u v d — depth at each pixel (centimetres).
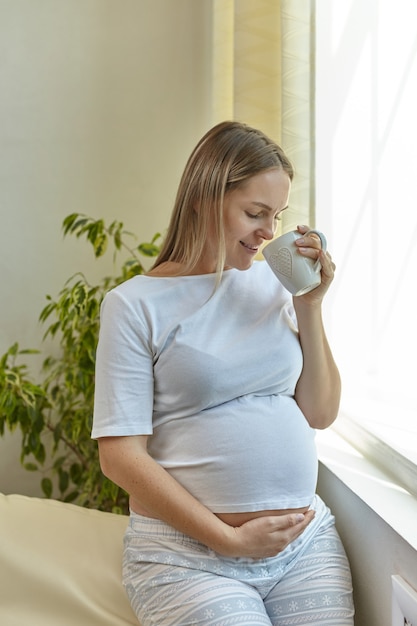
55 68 223
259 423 121
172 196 226
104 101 224
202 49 223
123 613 131
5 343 230
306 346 131
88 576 137
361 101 164
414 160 145
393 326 159
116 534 150
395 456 133
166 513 115
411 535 107
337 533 133
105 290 209
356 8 165
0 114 224
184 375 120
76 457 232
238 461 118
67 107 224
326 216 178
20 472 233
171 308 124
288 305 135
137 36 223
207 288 127
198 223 124
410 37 143
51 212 227
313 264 119
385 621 118
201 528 113
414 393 153
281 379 128
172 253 131
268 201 120
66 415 208
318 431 172
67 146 225
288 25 160
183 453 121
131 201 226
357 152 167
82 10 221
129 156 225
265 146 122
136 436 119
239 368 122
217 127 126
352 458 149
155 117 225
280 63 175
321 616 119
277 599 123
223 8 199
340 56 170
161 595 115
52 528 149
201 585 113
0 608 134
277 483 120
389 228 157
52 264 228
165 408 124
